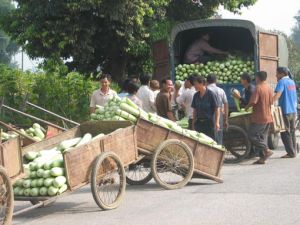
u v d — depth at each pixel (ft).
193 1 75.46
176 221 25.00
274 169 39.83
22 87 61.82
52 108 63.21
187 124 45.62
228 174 38.24
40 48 64.03
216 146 34.73
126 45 67.82
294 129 46.70
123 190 28.96
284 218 24.85
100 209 28.43
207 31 59.16
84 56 65.00
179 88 51.44
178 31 55.36
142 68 73.56
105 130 32.71
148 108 44.34
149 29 67.72
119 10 61.62
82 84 64.34
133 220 25.57
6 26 65.36
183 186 33.50
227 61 55.88
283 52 63.26
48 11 61.11
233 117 45.09
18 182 26.48
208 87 42.83
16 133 35.24
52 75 64.69
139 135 31.91
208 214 26.09
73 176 26.50
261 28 55.01
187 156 33.32
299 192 30.66
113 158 28.50
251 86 47.32
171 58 55.52
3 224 23.71
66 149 26.91
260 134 42.75
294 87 46.60
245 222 24.34
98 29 65.05
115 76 72.90
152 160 32.37
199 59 57.26
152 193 32.22
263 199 29.01
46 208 29.45
